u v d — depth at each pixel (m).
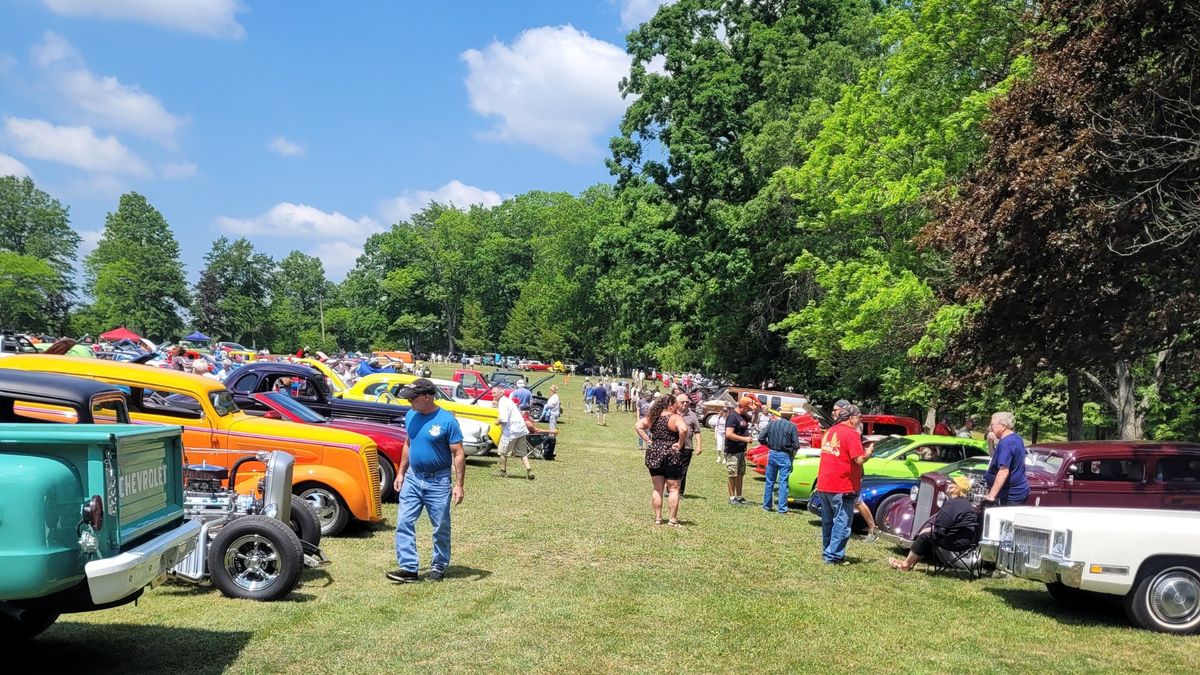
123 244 118.44
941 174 21.38
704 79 36.88
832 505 10.26
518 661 5.95
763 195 33.03
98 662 5.62
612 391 53.50
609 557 9.88
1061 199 11.66
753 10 39.00
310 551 8.43
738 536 11.72
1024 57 19.16
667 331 43.50
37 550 4.55
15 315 96.56
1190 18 11.08
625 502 14.59
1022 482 9.46
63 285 114.19
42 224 114.62
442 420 8.34
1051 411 26.97
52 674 5.36
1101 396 26.12
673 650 6.36
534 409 34.31
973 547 9.72
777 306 38.19
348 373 36.25
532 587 8.23
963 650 6.68
